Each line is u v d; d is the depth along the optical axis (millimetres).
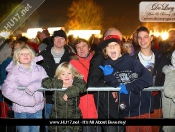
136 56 3994
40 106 3656
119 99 3514
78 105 3584
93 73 3475
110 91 3561
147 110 3750
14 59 3514
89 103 3820
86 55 4062
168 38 6273
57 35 4289
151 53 3977
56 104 3432
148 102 3742
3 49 5590
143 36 3881
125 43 4605
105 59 3529
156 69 3902
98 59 3525
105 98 3533
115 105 3607
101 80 3529
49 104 4180
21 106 3562
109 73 3424
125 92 3383
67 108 3410
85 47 4039
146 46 3889
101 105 3545
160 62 3900
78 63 4008
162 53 3992
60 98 3393
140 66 3424
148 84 3379
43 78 3605
